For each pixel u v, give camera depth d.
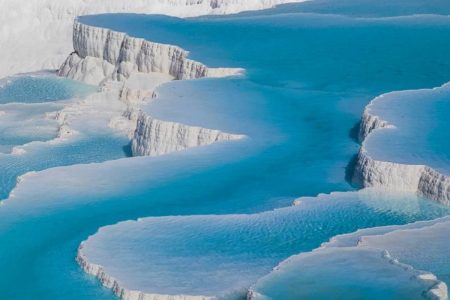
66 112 94.12
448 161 64.31
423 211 61.03
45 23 124.88
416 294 47.59
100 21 110.50
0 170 78.69
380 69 91.69
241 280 52.41
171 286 52.06
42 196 66.56
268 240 57.19
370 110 74.69
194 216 60.91
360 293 47.81
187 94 85.94
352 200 62.69
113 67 105.38
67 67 110.94
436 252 53.25
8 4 127.12
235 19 112.31
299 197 63.75
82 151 83.81
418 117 72.94
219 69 92.12
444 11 112.62
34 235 61.00
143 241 57.72
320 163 70.50
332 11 115.38
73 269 56.25
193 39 102.69
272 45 100.81
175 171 70.06
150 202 64.94
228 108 82.12
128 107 92.69
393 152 66.00
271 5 120.69
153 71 99.88
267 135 76.25
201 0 121.69
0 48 122.56
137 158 73.00
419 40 100.00
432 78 87.88
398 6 116.38
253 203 63.72
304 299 47.47
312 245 56.25
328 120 79.50
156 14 115.38
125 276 53.44
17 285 55.22
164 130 77.38
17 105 100.31
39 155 82.75
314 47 99.62
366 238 55.16
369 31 104.31
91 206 64.69
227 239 57.59
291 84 88.94
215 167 70.31
